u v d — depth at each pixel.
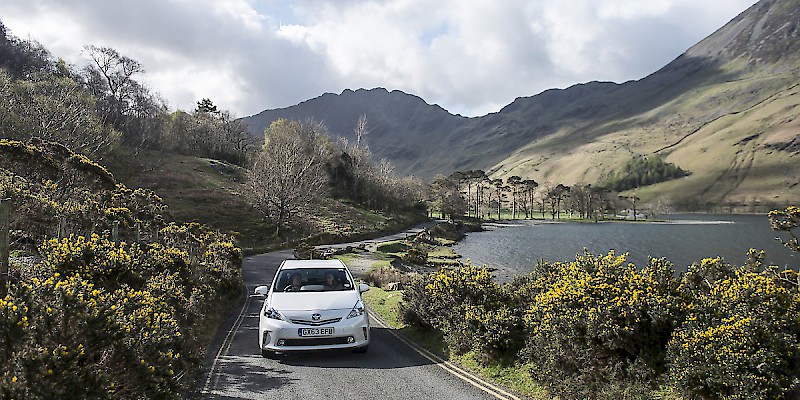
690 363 4.84
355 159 93.19
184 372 6.47
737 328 4.76
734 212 187.25
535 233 93.06
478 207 161.38
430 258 47.72
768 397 4.42
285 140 76.44
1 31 71.31
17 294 4.40
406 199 100.69
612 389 5.46
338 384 6.87
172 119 92.12
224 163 84.31
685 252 55.22
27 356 3.90
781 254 50.19
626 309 5.64
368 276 24.95
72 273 7.92
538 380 6.39
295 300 8.45
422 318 9.79
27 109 41.56
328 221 64.19
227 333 10.73
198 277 12.33
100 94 73.44
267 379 7.14
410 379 7.11
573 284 6.43
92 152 52.66
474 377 7.20
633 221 142.62
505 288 9.37
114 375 4.68
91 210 17.64
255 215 56.31
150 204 25.06
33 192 17.31
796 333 4.93
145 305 6.50
